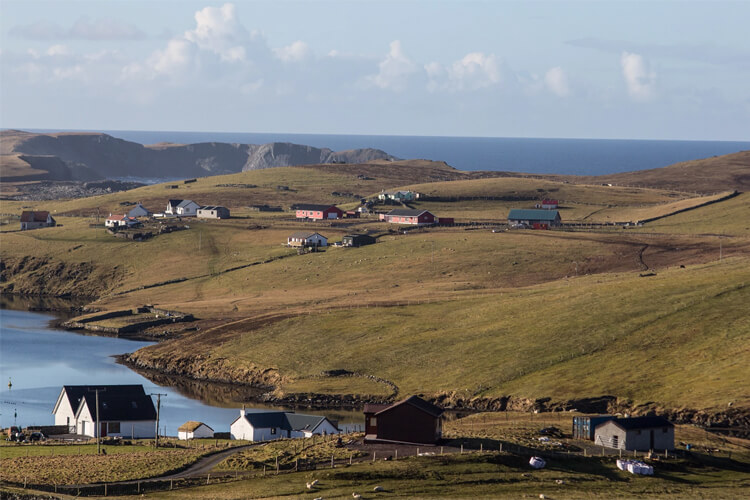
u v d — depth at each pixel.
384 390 167.50
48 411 158.62
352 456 102.12
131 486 94.31
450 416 151.50
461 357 178.25
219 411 159.75
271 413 137.62
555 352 174.25
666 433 114.50
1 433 136.50
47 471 101.62
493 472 96.50
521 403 154.25
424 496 88.50
